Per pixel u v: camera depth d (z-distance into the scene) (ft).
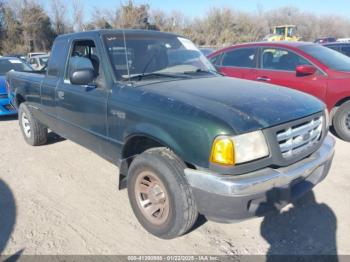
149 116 9.50
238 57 21.85
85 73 11.06
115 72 11.19
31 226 10.66
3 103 23.72
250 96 9.69
